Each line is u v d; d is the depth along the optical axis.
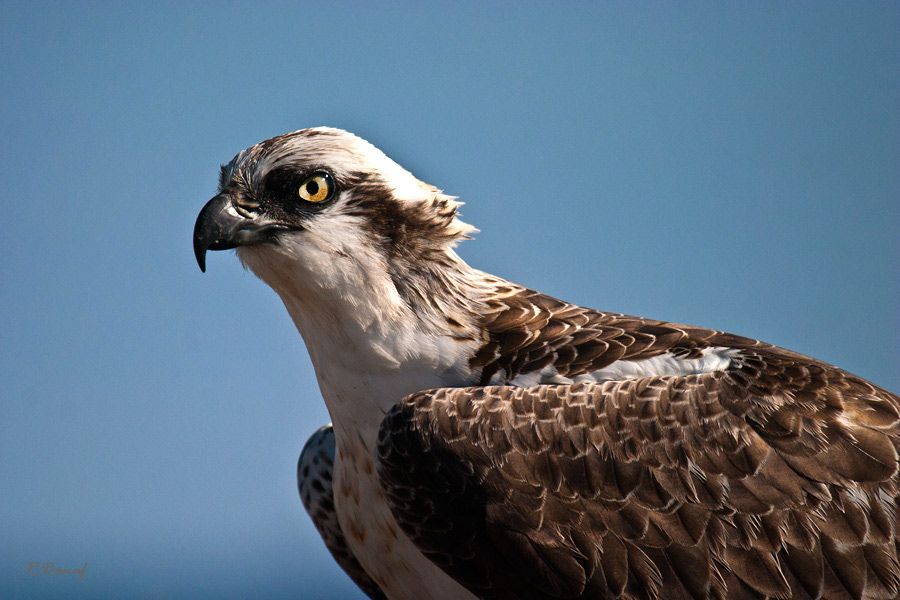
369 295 10.45
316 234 10.44
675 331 10.54
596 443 9.60
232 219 10.51
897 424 9.49
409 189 10.80
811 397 9.57
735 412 9.54
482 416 9.81
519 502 9.62
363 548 11.20
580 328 10.62
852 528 9.20
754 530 9.32
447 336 10.50
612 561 9.48
